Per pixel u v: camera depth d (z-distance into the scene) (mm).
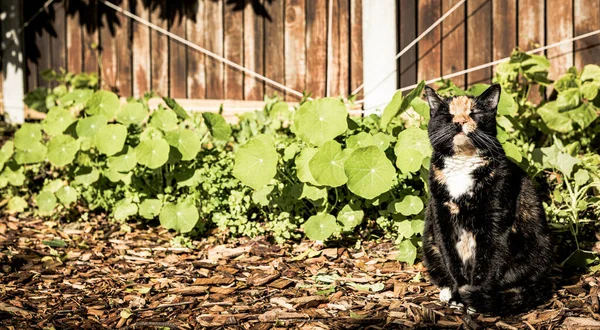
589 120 2748
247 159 2570
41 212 2865
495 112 2291
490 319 2215
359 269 2459
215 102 3252
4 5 3420
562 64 2949
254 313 2262
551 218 2562
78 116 3248
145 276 2457
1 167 2926
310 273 2443
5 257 2559
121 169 2719
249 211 2738
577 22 2926
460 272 2281
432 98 2307
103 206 2848
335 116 2574
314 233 2529
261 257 2537
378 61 3021
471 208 2252
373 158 2477
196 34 3264
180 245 2629
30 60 3443
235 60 3232
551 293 2309
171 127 2787
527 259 2277
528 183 2316
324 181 2508
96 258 2570
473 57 3002
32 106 3330
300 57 3166
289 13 3162
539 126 2822
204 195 2727
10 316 2252
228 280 2410
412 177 2594
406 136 2541
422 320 2217
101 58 3365
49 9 3406
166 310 2287
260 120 3035
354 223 2553
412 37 3029
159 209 2697
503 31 2979
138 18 3305
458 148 2244
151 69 3320
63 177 3041
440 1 3010
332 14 3102
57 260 2549
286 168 2650
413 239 2479
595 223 2553
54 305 2312
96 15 3357
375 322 2213
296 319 2232
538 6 2947
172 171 2770
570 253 2490
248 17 3205
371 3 3008
